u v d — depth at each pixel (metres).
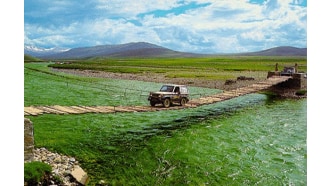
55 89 51.09
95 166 16.80
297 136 24.67
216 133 24.97
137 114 32.09
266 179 16.61
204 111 35.22
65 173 14.78
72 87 54.81
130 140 22.19
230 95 32.41
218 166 17.95
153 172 16.61
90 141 21.44
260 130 26.39
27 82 59.84
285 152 20.84
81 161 17.36
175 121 29.19
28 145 15.10
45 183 13.77
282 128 27.19
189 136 23.70
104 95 45.81
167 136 23.52
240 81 61.09
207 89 55.38
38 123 26.00
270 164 18.69
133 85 62.09
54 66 121.56
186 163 18.11
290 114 33.66
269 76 53.78
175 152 19.83
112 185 14.76
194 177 16.33
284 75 52.34
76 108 23.97
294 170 17.89
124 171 16.44
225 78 71.94
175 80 70.38
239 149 21.19
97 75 85.62
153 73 91.50
